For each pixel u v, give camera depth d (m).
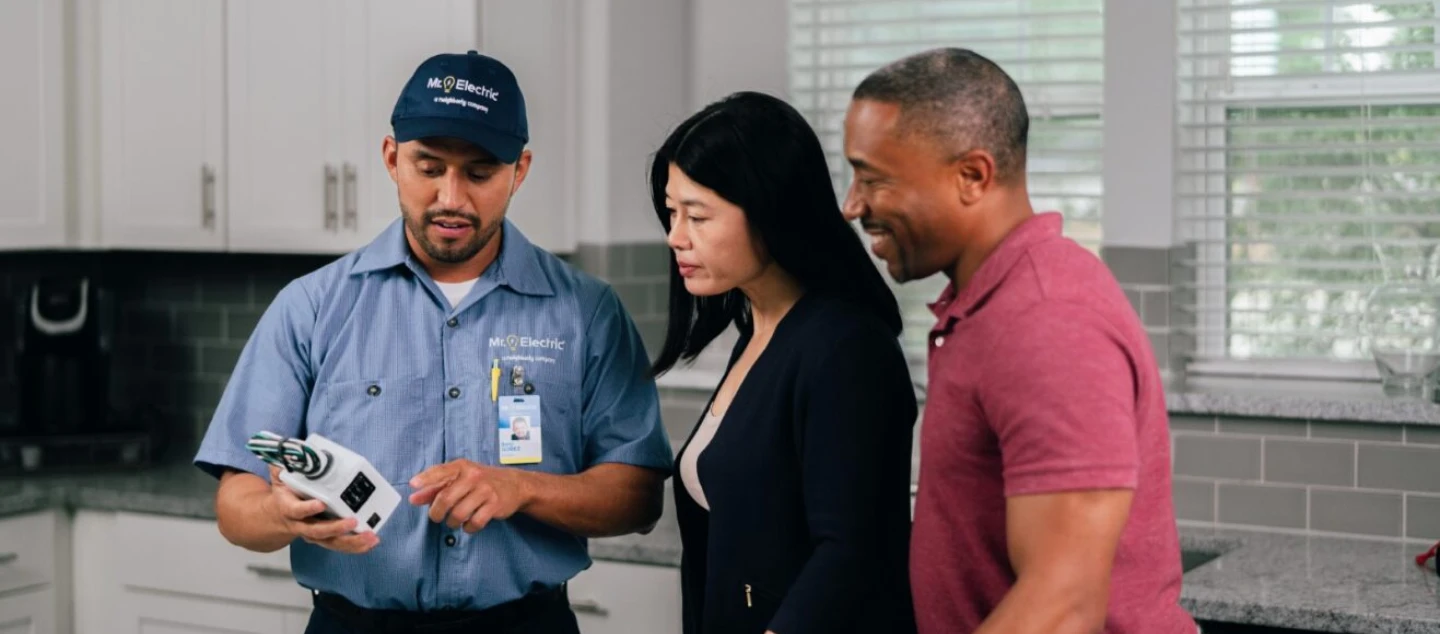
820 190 1.84
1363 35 3.13
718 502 1.85
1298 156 3.20
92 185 3.69
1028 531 1.41
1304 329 3.21
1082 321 1.43
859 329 1.79
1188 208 3.29
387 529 2.18
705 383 3.54
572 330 2.29
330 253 3.62
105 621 3.36
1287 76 3.18
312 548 2.21
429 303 2.24
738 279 1.87
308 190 3.50
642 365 2.34
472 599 2.18
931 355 1.59
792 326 1.84
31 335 3.58
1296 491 2.96
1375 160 3.13
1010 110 1.53
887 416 1.76
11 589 3.26
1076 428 1.40
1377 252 3.11
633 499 2.23
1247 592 2.44
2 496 3.25
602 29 3.57
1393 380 2.96
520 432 2.23
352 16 3.43
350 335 2.22
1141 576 1.53
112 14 3.67
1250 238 3.22
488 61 2.14
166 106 3.63
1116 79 3.22
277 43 3.51
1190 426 3.05
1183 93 3.25
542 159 3.50
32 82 3.57
